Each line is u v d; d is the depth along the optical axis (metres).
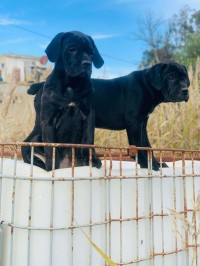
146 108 1.60
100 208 1.14
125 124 1.60
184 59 12.95
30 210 1.04
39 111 1.52
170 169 1.41
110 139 3.17
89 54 1.38
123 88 1.59
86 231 1.10
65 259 1.05
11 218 1.11
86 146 1.10
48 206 1.05
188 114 3.25
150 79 1.59
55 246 1.04
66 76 1.37
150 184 1.29
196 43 13.95
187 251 1.32
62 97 1.37
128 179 1.25
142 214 1.27
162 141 3.16
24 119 3.17
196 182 1.49
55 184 1.05
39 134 1.49
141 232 1.27
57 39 1.40
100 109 1.58
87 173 1.14
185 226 1.23
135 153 1.24
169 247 1.34
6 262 1.13
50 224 1.03
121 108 1.58
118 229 1.21
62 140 1.46
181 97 1.61
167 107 3.38
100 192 1.15
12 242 1.07
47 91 1.39
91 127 1.43
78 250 1.08
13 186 1.08
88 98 1.42
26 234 1.06
